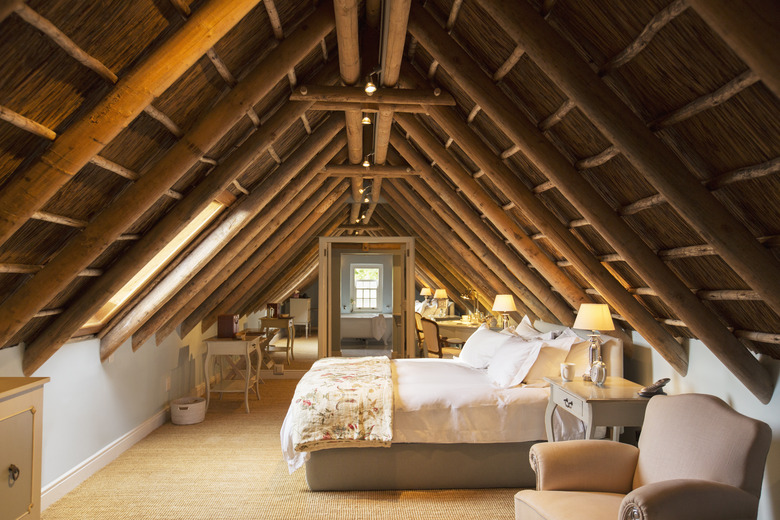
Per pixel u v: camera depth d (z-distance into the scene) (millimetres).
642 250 2719
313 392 3406
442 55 2869
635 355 3982
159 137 2568
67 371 3371
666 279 2684
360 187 6043
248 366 5414
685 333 3256
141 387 4531
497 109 2842
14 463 1953
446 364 4516
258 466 3807
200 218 4145
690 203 2119
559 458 2422
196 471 3697
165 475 3613
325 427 3271
